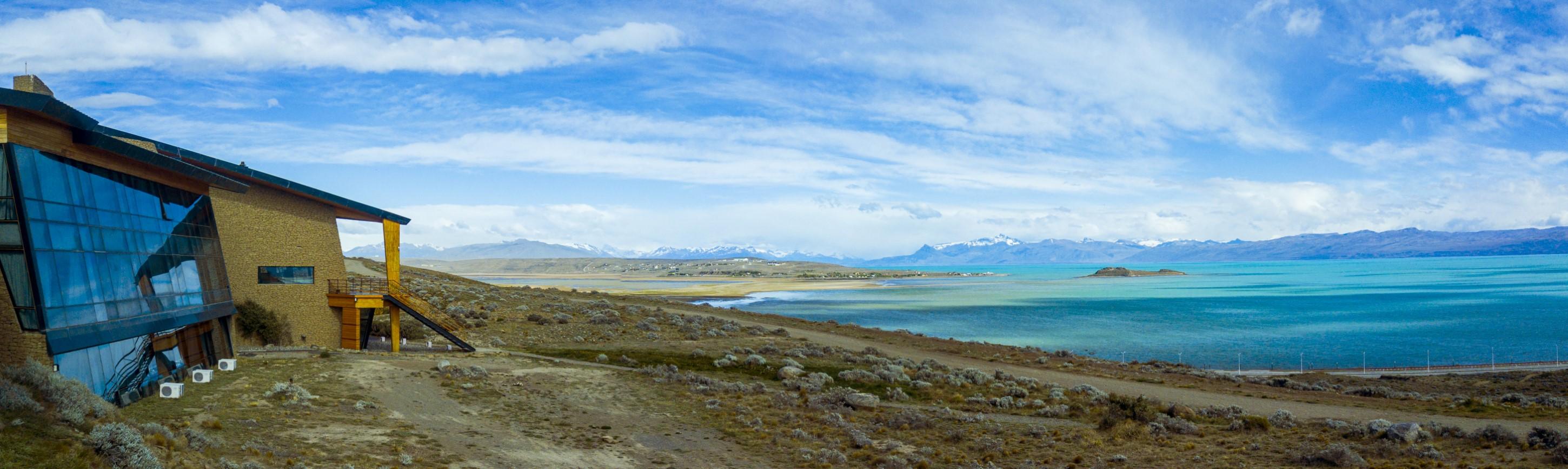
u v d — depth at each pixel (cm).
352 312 4678
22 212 2180
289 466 2005
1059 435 3180
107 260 2564
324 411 2720
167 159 2980
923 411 3734
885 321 11625
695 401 3653
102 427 1659
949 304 15700
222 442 2106
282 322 4391
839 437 3045
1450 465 2562
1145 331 10325
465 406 3138
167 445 1834
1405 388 5422
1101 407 3959
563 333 6188
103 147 2588
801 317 12300
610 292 18538
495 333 5931
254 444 2142
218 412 2492
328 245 4775
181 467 1731
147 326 2738
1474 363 7444
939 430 3275
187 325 3070
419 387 3372
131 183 2830
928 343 7344
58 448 1532
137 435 1711
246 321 4131
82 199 2491
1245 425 3378
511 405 3247
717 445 2842
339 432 2455
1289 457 2744
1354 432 3164
